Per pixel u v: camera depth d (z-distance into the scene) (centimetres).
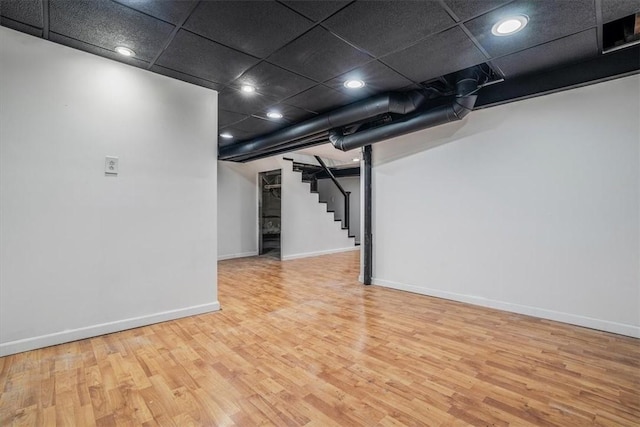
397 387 180
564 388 178
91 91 248
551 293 289
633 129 249
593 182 266
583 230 272
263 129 457
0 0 180
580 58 251
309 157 727
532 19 198
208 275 314
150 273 278
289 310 321
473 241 340
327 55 244
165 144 286
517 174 308
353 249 812
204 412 158
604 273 262
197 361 211
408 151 398
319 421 152
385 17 196
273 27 208
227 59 253
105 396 171
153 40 225
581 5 183
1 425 147
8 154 216
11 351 216
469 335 254
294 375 193
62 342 235
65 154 237
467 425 148
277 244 802
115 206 260
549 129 288
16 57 218
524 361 210
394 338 249
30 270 224
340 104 352
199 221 308
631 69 239
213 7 187
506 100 299
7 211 216
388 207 420
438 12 191
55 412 157
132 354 220
